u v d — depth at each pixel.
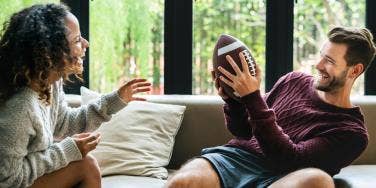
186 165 2.22
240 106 2.24
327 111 2.21
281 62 3.13
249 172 2.19
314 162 2.08
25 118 1.78
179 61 3.14
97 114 2.22
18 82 1.86
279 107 2.34
